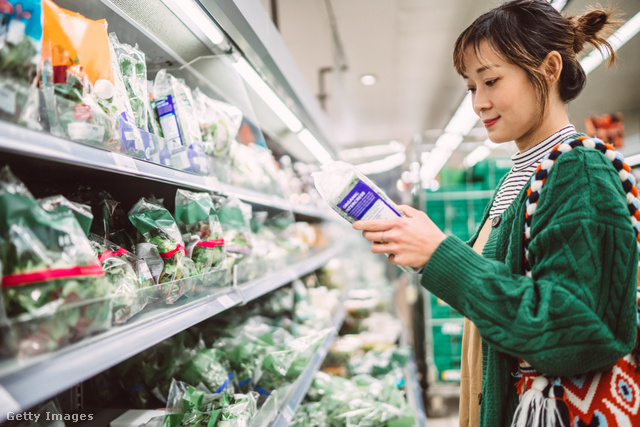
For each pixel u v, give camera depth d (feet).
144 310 2.88
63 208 2.46
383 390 7.22
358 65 15.97
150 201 3.81
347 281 14.29
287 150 10.55
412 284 12.46
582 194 2.50
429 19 12.49
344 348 8.46
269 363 4.99
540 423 2.54
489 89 2.99
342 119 23.73
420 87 18.51
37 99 2.14
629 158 10.94
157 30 4.10
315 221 12.60
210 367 4.39
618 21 3.12
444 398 11.91
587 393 2.52
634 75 9.78
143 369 4.23
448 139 13.42
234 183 4.98
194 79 5.30
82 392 4.02
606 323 2.38
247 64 5.05
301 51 14.66
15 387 1.61
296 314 7.63
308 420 5.85
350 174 3.03
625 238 2.39
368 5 11.64
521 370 2.85
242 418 3.72
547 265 2.53
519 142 3.31
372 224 2.85
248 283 4.61
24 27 2.12
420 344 12.04
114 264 2.86
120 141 2.91
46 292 2.00
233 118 5.15
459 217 12.23
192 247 3.86
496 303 2.45
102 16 3.72
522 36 2.82
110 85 2.87
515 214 2.94
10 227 1.98
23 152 1.89
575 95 3.16
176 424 3.49
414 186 12.76
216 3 3.80
